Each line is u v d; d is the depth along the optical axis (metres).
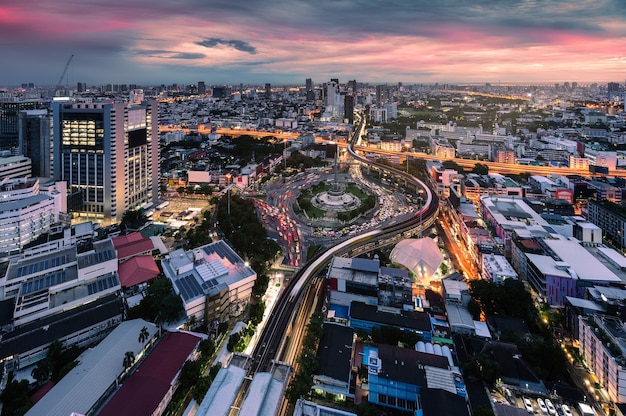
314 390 164.75
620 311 189.50
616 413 155.00
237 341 190.62
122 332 179.62
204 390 156.75
